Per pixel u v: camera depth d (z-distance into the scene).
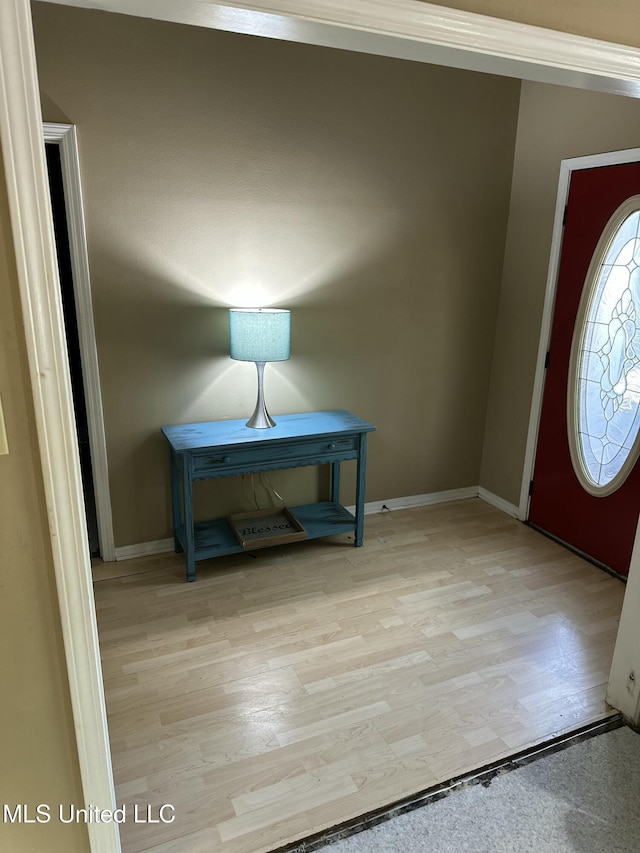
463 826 1.61
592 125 2.81
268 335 2.64
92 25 2.31
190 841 1.56
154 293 2.70
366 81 2.84
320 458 2.89
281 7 0.97
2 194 0.89
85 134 2.40
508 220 3.39
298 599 2.65
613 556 2.93
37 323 0.94
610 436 2.87
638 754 1.85
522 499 3.47
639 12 1.29
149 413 2.83
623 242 2.71
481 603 2.65
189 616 2.52
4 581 1.04
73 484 1.03
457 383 3.56
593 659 2.29
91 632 1.11
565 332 3.07
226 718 1.97
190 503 2.66
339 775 1.76
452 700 2.06
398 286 3.22
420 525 3.41
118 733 1.90
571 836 1.58
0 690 1.09
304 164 2.82
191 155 2.60
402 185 3.07
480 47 1.14
